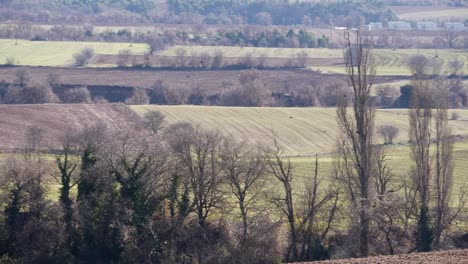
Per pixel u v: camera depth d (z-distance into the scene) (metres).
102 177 158.50
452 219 158.50
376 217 154.25
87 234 153.88
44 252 152.25
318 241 155.25
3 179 157.12
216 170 161.50
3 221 154.38
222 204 160.75
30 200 156.00
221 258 151.75
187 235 156.62
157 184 160.25
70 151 170.25
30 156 172.88
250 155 169.00
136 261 152.75
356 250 153.38
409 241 157.25
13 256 151.38
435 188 160.25
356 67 181.62
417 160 162.75
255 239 152.12
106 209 155.00
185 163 161.38
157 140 175.75
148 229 155.38
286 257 154.75
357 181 162.50
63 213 155.62
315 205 160.00
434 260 101.06
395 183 185.00
